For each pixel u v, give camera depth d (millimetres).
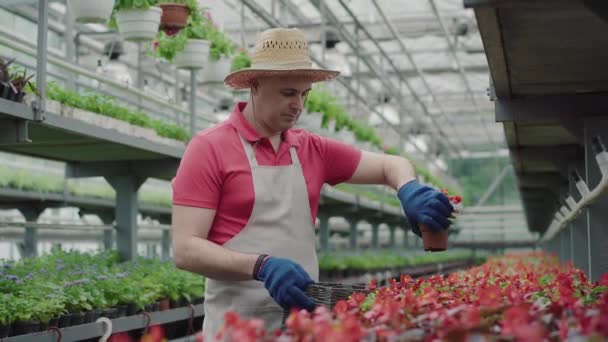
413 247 23766
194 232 3016
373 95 21266
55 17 10977
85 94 5910
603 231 5316
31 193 8094
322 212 12609
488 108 28750
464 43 18078
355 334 1675
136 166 6984
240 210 3115
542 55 4258
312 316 2129
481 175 40438
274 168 3168
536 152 8117
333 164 3385
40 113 4508
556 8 3258
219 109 15898
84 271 5824
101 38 11742
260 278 2781
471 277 5391
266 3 12953
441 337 1772
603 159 3994
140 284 5938
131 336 6012
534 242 30859
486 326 1896
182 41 7586
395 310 2039
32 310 4617
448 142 36906
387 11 16172
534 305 2215
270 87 3033
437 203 2832
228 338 1792
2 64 4523
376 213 15148
